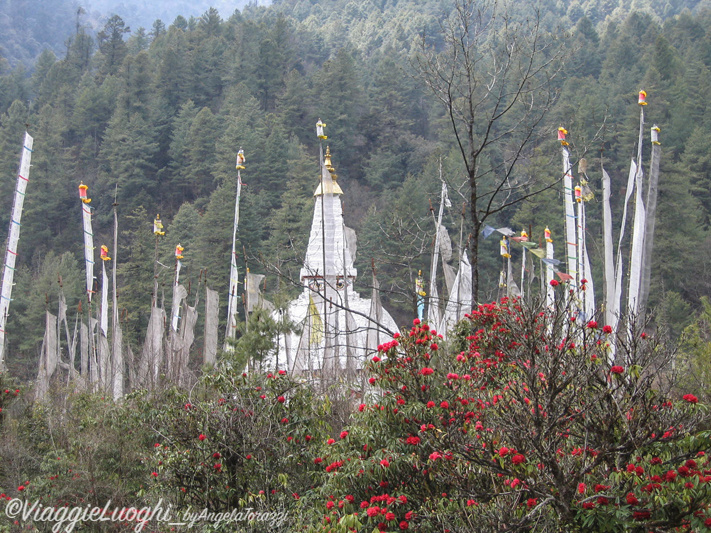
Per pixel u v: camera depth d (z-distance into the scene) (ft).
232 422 48.39
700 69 233.96
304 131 279.69
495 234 174.81
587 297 72.95
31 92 355.97
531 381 31.99
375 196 252.42
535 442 30.71
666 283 150.20
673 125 194.18
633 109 191.62
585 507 29.89
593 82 229.86
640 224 72.64
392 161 264.11
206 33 355.36
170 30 363.35
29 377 155.74
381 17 463.42
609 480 31.24
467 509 34.17
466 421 37.86
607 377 33.30
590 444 33.22
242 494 47.47
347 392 60.80
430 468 36.91
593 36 331.16
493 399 36.42
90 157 267.80
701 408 33.83
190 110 276.41
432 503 36.32
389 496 36.86
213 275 162.91
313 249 106.11
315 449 48.57
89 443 59.11
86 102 281.13
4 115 273.54
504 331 42.24
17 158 240.73
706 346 58.70
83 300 175.83
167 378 76.59
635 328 34.42
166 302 163.02
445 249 79.87
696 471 30.35
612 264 74.79
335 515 37.88
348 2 531.91
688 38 291.99
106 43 344.69
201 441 48.32
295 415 49.80
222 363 60.39
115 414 63.46
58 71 330.34
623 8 442.50
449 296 79.41
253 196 194.80
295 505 44.80
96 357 100.48
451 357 44.09
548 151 135.54
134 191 251.39
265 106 314.35
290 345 90.79
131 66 296.92
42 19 551.59
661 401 32.19
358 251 154.10
